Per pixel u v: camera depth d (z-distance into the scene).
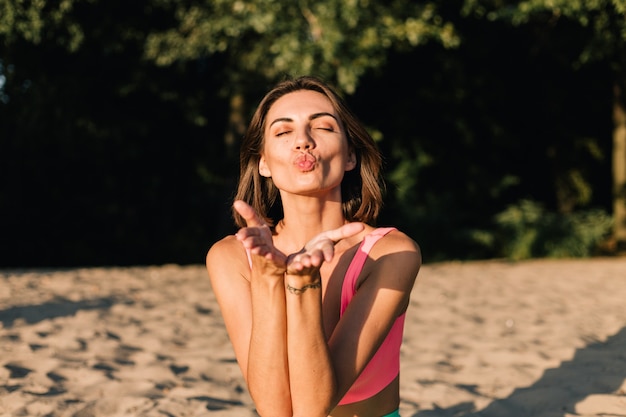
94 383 4.62
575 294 8.79
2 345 5.61
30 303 7.50
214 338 6.09
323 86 1.92
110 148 16.56
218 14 13.77
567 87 18.44
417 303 8.12
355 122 1.94
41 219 16.97
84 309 7.19
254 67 15.22
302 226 1.92
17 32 13.38
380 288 1.79
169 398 4.27
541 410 4.07
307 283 1.56
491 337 6.16
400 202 17.52
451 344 5.90
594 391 4.31
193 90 16.58
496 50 17.86
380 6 13.31
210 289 8.95
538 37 16.92
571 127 18.98
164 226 18.47
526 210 17.41
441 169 18.77
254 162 2.05
